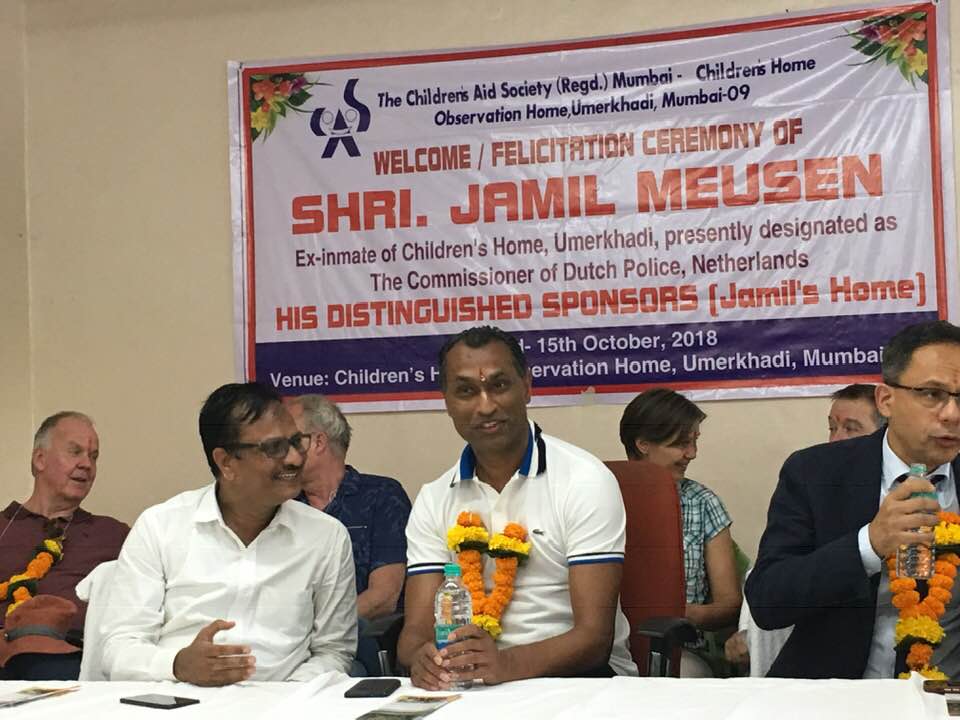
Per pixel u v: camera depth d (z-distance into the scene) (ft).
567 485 7.36
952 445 7.06
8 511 10.53
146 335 12.73
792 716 5.17
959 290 10.93
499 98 11.93
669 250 11.56
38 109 13.02
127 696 6.06
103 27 12.90
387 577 9.68
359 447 12.11
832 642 7.14
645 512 8.00
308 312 12.25
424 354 12.01
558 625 7.36
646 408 10.53
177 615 7.36
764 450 11.32
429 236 12.02
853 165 11.18
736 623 9.89
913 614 6.84
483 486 7.61
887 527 6.61
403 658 7.34
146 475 12.71
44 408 12.98
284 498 7.41
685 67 11.55
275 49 12.51
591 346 11.69
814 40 11.28
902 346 7.20
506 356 7.49
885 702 5.40
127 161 12.84
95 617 7.64
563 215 11.77
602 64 11.72
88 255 12.91
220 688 6.26
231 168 12.46
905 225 11.05
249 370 12.37
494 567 7.51
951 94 10.98
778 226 11.32
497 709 5.48
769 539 7.45
